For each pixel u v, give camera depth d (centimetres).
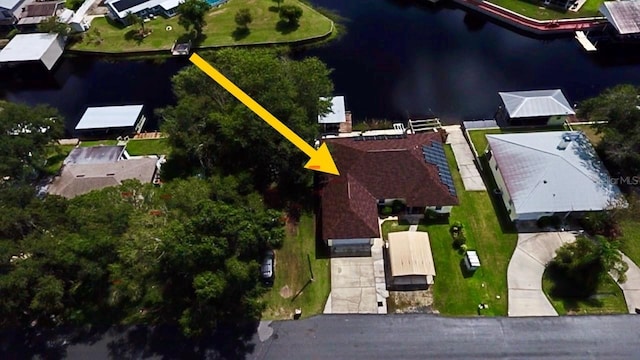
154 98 8169
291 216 5888
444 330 4781
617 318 4759
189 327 4397
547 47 8612
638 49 8362
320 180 6044
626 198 5659
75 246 4478
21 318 4991
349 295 5122
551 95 6806
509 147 6003
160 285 4778
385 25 9331
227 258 4406
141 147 7100
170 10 9681
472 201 5947
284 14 9025
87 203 4994
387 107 7569
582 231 5497
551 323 4756
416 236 5334
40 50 8775
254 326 4881
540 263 5247
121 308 5072
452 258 5369
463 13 9600
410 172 5750
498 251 5400
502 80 7969
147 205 5125
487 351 4600
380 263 5381
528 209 5381
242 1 9981
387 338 4753
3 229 4712
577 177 5519
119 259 4659
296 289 5194
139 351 4756
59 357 4753
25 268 4419
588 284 4884
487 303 4953
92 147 6812
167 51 8962
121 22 9575
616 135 5678
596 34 8644
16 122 6238
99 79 8675
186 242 4197
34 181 6469
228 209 4456
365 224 5375
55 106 8175
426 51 8656
